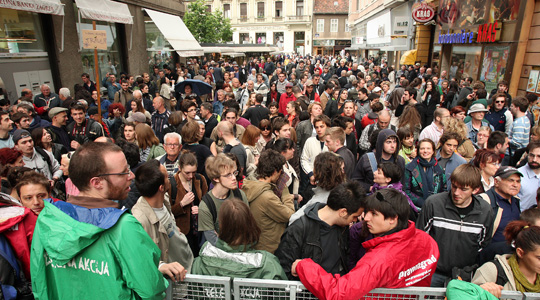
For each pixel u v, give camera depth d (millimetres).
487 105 6789
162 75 12828
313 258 2348
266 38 52500
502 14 10164
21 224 2090
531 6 9172
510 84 9781
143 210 2406
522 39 9453
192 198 3303
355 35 36031
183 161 3277
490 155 3619
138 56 14141
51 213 1569
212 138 5652
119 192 1702
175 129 5773
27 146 3982
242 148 4465
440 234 2791
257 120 7293
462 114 5699
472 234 2723
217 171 2779
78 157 1627
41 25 9352
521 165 4426
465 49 13109
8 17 8344
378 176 3465
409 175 3879
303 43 52500
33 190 2654
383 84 10008
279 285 2043
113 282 1545
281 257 2416
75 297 1589
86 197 1636
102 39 5398
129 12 12672
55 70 9781
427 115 7840
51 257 1529
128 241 1558
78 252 1534
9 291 1902
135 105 6809
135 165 3754
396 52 22828
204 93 9219
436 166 3885
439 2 15203
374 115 6352
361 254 2639
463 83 9906
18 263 2025
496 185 3148
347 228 2756
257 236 2389
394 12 21031
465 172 2605
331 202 2299
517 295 2008
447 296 1964
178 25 16234
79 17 9859
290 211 2961
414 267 2107
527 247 2023
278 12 51625
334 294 1850
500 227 3094
